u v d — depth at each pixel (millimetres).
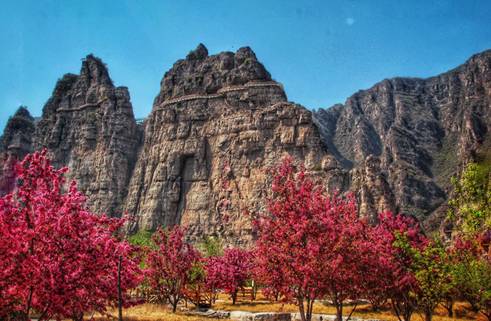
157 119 155000
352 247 22156
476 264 22781
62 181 17469
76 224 15898
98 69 181000
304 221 20375
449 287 23031
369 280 23812
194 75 158500
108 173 156875
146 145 155375
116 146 160500
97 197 154375
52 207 16109
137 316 33562
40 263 14938
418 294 26344
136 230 140250
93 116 169375
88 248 16062
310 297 21859
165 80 167000
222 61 157125
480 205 20391
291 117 132250
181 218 136250
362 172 118188
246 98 144125
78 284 15648
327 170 121125
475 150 140250
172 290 40969
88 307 17594
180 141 146000
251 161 132375
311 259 20062
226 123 141250
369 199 110812
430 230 137750
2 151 197500
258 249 21906
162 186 142625
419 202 196375
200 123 146625
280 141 130750
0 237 14953
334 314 37469
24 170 16734
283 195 22016
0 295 14844
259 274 22156
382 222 28484
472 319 36812
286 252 20844
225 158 136875
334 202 24672
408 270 24734
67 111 176000
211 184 136625
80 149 165250
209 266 50750
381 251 25000
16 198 16375
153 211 139875
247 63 153000
